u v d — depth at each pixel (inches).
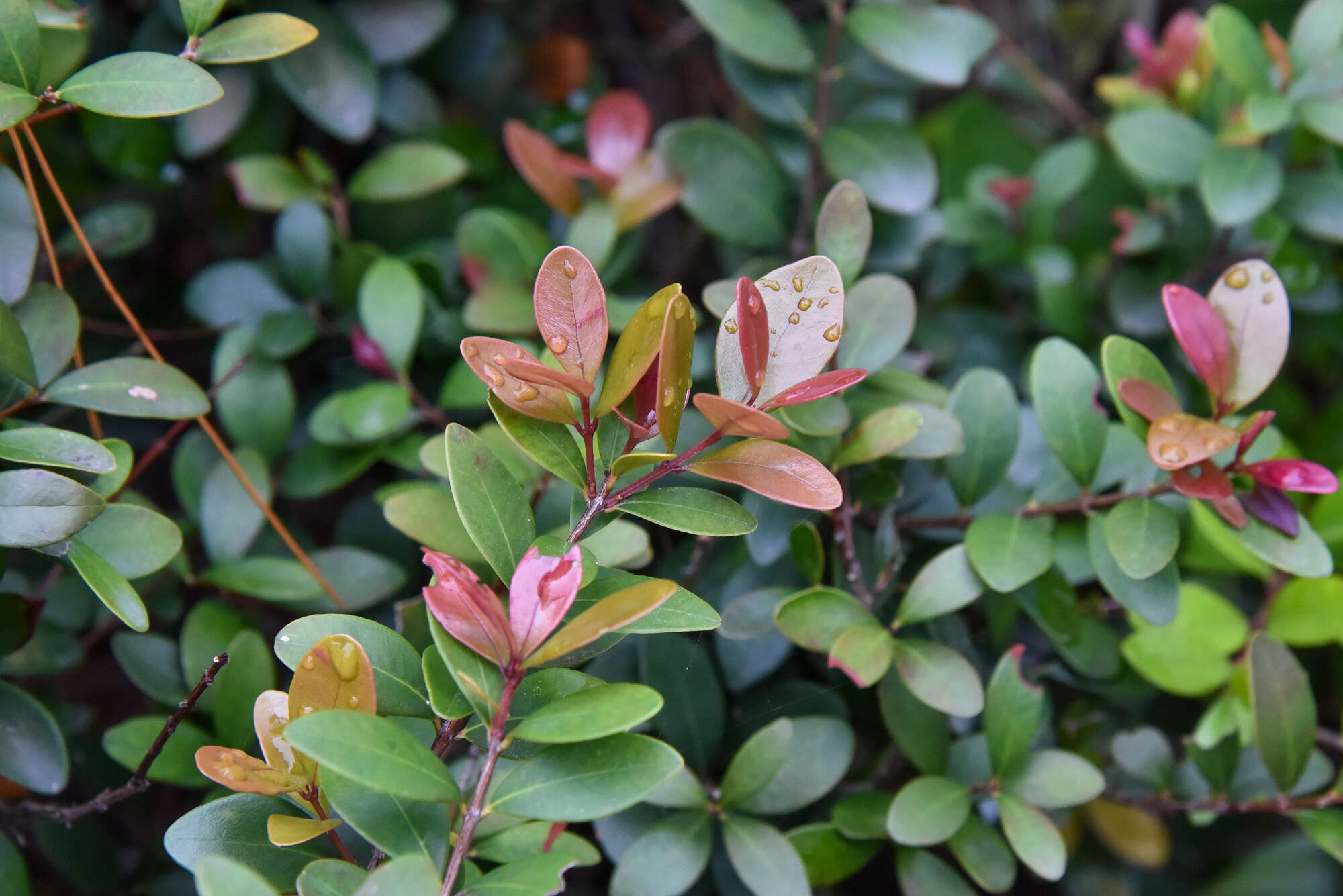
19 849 28.9
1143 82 32.4
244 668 27.5
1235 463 26.6
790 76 31.4
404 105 32.2
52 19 26.7
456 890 24.5
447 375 30.7
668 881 26.8
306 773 24.6
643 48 40.0
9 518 25.0
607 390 24.7
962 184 35.9
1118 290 31.9
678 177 30.5
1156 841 30.3
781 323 24.9
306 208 30.4
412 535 26.9
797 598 27.0
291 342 29.9
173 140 31.0
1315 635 28.9
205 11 26.4
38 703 26.9
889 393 28.3
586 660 25.0
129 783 26.8
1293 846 32.2
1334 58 30.5
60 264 30.4
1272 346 26.4
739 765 27.0
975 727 28.9
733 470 24.8
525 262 30.4
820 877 27.6
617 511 25.0
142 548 26.1
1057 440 27.4
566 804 24.0
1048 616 28.1
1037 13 43.2
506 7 35.3
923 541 29.2
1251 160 30.4
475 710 24.2
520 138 30.3
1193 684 28.6
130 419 31.1
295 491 29.6
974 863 27.3
